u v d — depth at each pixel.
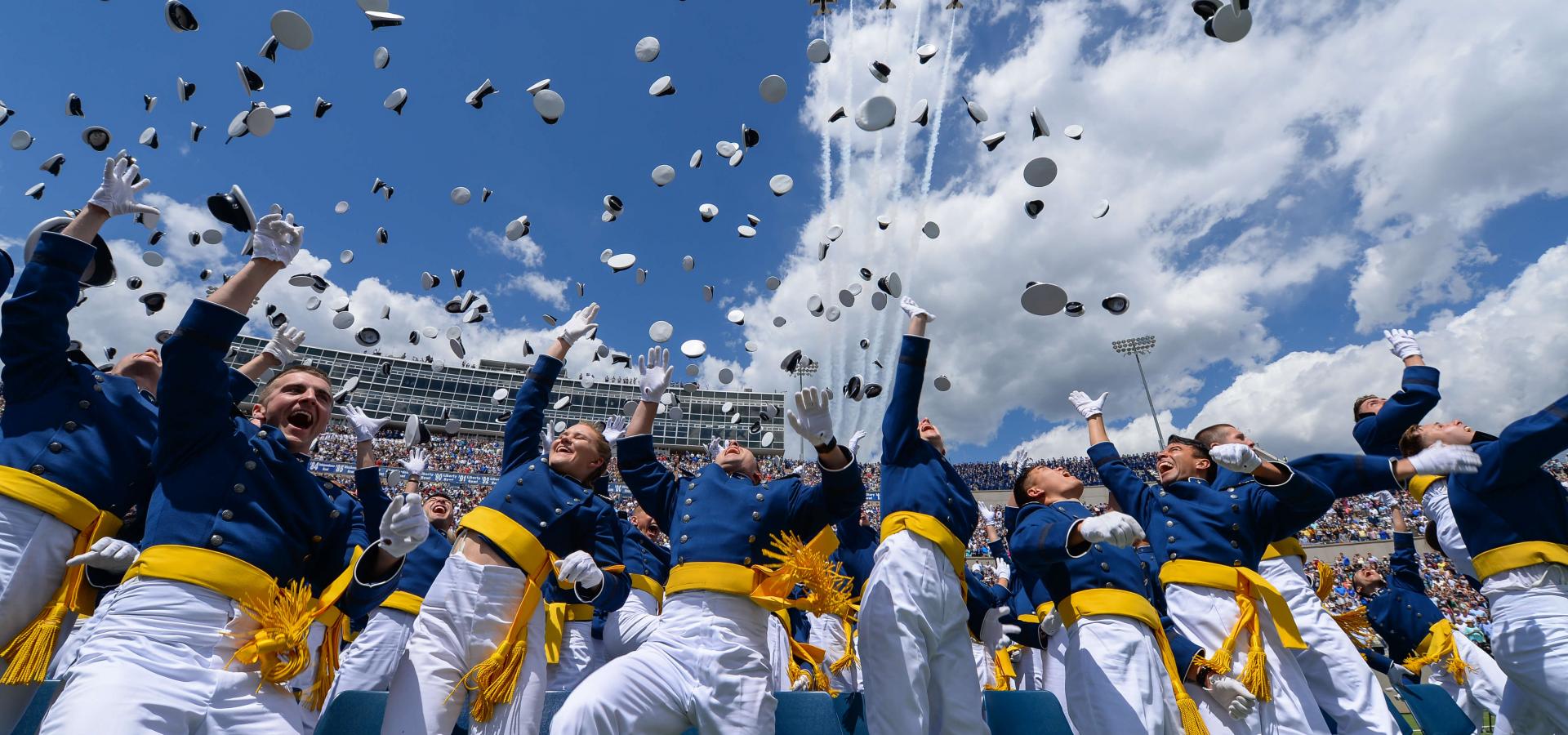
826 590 3.02
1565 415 3.10
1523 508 3.38
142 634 1.93
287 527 2.33
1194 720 3.26
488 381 56.19
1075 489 4.15
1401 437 4.14
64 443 2.37
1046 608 4.61
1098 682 3.31
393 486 2.60
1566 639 3.18
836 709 3.39
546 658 3.05
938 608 3.05
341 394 4.19
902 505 3.30
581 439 3.46
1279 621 3.50
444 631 2.76
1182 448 4.27
